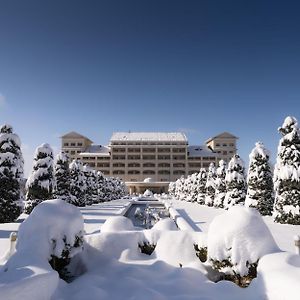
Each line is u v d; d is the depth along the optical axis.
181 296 5.86
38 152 25.58
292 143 19.92
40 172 25.14
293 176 19.08
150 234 8.75
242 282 6.45
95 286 6.31
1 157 20.62
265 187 23.75
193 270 7.06
